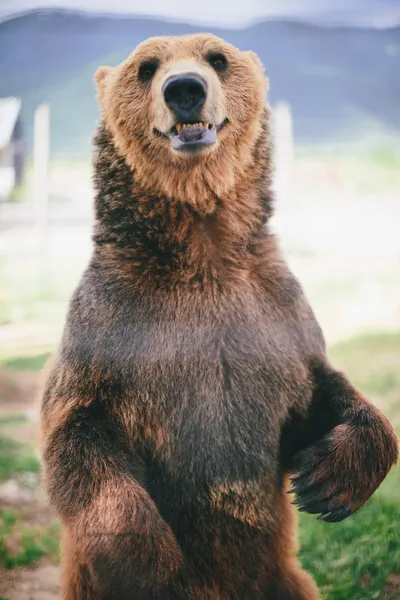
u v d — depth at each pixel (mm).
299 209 21547
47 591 7488
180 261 5695
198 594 5719
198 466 5586
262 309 5754
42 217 18672
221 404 5559
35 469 10070
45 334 14984
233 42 11945
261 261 5934
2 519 8758
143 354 5500
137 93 5977
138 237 5781
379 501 8539
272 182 6219
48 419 5625
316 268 18000
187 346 5543
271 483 5773
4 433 11086
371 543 7879
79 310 5730
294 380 5777
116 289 5656
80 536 5273
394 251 19109
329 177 22562
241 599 5844
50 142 18703
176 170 5742
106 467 5309
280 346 5723
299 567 6355
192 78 5516
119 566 5223
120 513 5188
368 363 12859
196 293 5652
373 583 7320
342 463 5602
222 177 5809
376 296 16156
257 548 5789
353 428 5707
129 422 5508
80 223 19500
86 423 5422
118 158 6008
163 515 5652
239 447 5594
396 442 5793
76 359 5559
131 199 5887
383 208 21547
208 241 5773
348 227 20750
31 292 17188
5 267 18422
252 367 5617
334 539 8023
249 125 6090
